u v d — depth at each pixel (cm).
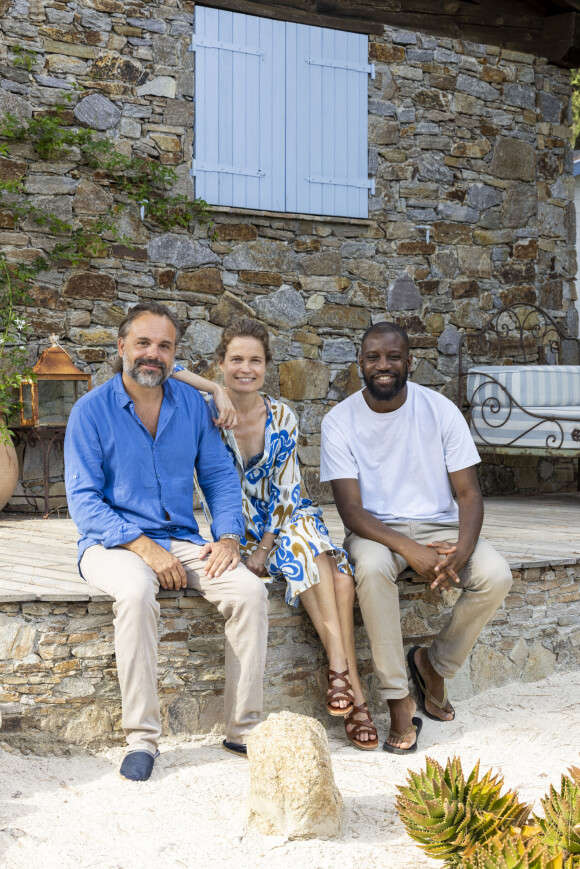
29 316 561
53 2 565
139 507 289
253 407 311
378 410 318
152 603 263
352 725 292
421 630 336
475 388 684
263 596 275
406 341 314
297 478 313
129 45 590
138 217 593
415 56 692
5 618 281
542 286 755
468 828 189
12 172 557
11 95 554
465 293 716
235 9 621
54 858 210
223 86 619
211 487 300
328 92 657
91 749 286
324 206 657
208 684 300
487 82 724
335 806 230
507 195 735
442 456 321
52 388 552
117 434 285
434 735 304
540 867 162
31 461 568
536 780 265
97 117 580
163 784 256
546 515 570
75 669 286
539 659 363
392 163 686
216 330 619
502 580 299
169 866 210
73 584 308
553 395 664
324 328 659
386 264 684
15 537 455
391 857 218
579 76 1513
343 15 665
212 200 617
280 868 211
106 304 584
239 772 266
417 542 306
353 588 300
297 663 315
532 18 743
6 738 278
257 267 633
